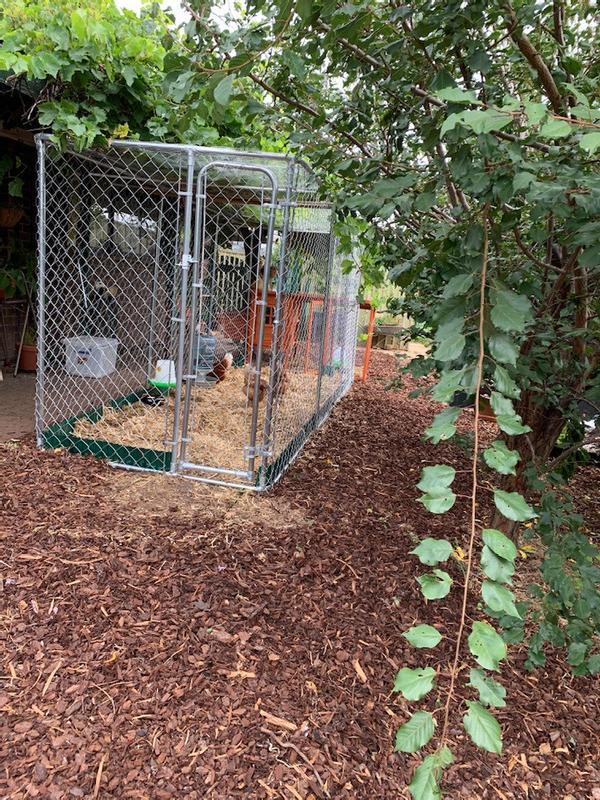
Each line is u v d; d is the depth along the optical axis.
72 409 4.69
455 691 2.08
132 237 6.34
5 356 6.22
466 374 1.08
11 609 2.22
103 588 2.38
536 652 1.73
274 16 1.62
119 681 1.94
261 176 3.64
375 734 1.87
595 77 2.03
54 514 2.93
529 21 1.59
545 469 2.55
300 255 3.95
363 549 2.92
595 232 1.28
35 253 6.25
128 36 3.70
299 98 2.52
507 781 1.79
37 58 3.35
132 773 1.64
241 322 6.12
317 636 2.26
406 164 2.22
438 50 1.74
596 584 1.89
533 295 1.84
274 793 1.63
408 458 4.59
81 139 3.38
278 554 2.79
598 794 1.78
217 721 1.84
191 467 3.61
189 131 4.06
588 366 2.36
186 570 2.56
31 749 1.68
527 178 1.17
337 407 6.14
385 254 3.05
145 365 6.20
